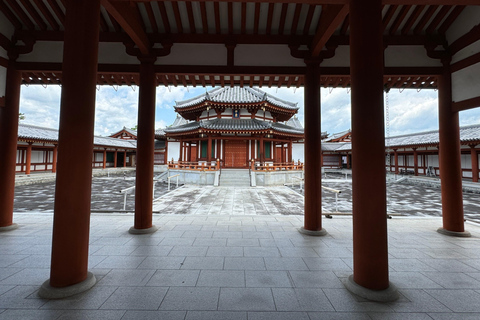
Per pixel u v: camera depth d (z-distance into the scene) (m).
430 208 11.03
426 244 5.05
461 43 5.43
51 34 5.74
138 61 5.94
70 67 3.25
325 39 5.10
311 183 5.73
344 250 4.64
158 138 31.61
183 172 20.55
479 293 3.14
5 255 4.27
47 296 2.94
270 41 5.91
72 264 3.16
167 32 5.91
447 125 5.80
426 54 5.90
